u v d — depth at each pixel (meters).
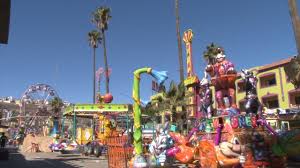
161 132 15.64
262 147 13.27
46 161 24.28
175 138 14.82
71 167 19.47
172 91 27.80
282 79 43.62
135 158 14.78
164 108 28.08
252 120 13.60
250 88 14.30
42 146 42.31
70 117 39.56
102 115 34.16
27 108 72.44
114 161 15.90
